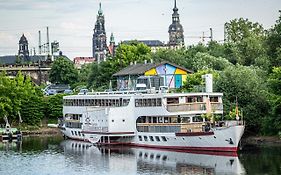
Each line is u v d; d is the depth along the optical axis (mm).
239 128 99375
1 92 164875
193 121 109188
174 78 155750
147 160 99188
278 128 115562
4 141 140875
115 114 117312
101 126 120938
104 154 108625
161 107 110188
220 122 105438
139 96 115062
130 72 156500
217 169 88562
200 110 108812
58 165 98312
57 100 175750
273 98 114812
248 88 120875
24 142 137250
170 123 109438
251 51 179500
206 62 170000
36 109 172750
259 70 137125
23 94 170625
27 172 92938
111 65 196875
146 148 114688
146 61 177250
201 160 96500
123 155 106188
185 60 185500
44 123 175125
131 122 117250
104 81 198500
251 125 120312
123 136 119688
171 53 192500
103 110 119625
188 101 109000
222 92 121688
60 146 125125
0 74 175125
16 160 105250
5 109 163875
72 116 137500
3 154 113562
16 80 181125
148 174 87125
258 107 120500
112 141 122000
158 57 192375
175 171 88375
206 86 113812
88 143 127875
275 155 99250
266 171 85688
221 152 102125
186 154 103875
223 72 128625
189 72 157750
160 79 138500
